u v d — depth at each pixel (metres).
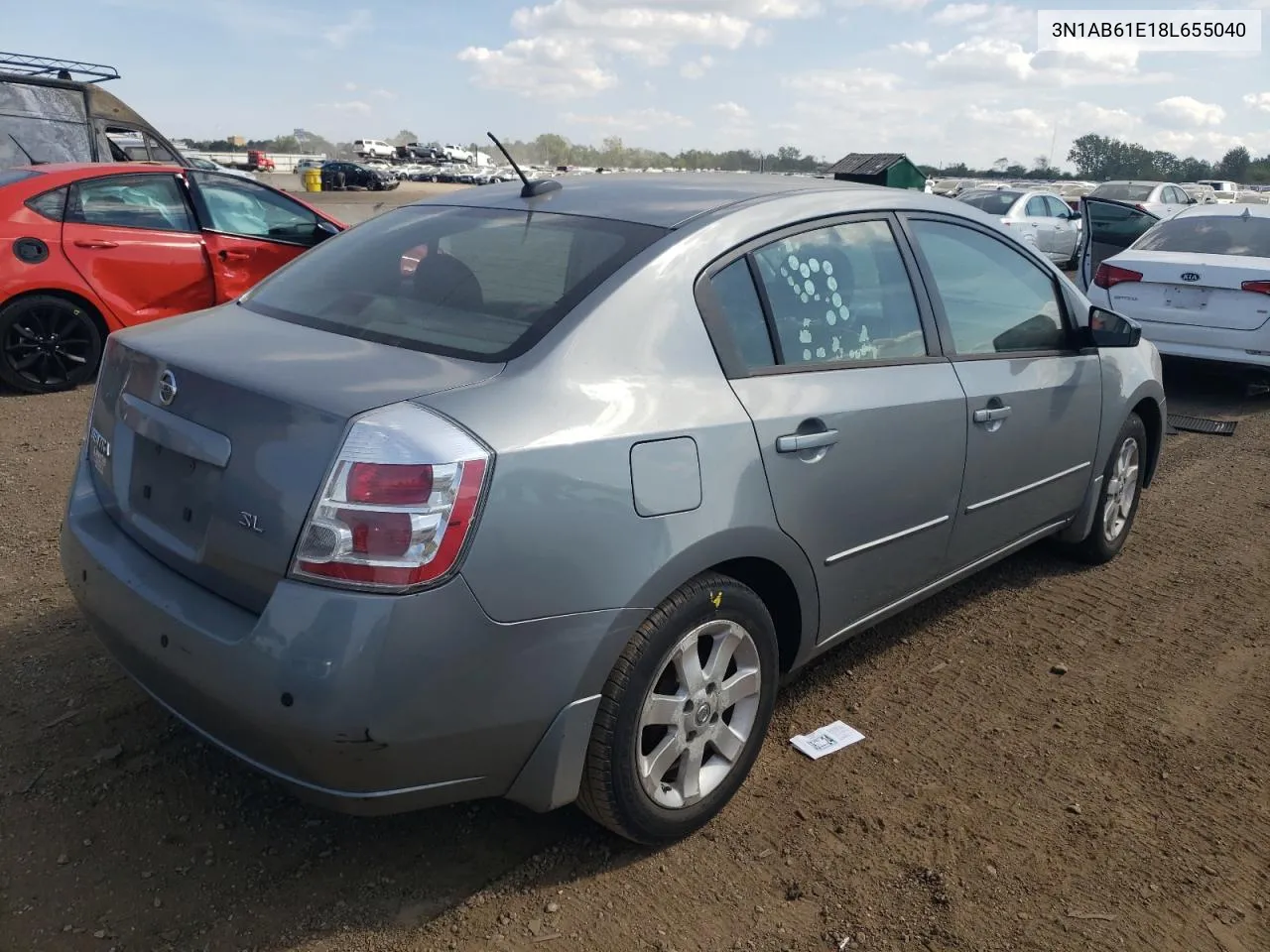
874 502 3.13
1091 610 4.39
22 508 4.95
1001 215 16.89
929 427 3.29
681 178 3.45
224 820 2.78
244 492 2.24
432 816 2.85
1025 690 3.69
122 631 2.47
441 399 2.23
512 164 3.24
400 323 2.66
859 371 3.11
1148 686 3.75
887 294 3.32
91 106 11.99
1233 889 2.69
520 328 2.50
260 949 2.35
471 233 3.04
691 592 2.56
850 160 14.77
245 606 2.26
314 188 33.81
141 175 7.59
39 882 2.52
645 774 2.58
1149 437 5.07
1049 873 2.72
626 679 2.44
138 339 2.77
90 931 2.37
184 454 2.40
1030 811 2.98
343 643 2.06
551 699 2.32
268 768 2.26
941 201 3.72
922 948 2.44
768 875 2.67
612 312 2.54
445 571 2.11
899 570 3.38
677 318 2.65
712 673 2.71
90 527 2.72
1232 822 2.96
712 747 2.82
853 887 2.64
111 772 2.95
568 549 2.27
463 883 2.59
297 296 3.00
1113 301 8.60
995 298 3.81
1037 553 5.05
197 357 2.50
